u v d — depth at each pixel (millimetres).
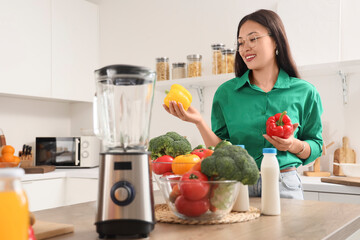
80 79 3551
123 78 821
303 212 1059
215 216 916
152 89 874
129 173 796
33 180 2760
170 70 3346
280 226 889
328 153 2633
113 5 3695
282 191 1525
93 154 3281
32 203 2744
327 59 2598
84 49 3604
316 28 2648
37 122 3561
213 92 3066
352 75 2557
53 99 3492
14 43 2992
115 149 833
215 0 3127
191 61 2938
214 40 3125
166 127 3316
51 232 809
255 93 1673
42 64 3205
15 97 3334
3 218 494
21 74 3039
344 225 902
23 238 515
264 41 1593
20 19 3039
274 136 1367
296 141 1503
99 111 896
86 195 2904
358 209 1101
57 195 2936
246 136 1663
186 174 928
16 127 3387
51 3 3287
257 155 1648
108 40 3719
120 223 784
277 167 1026
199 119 1394
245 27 1621
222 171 888
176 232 835
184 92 1328
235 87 1707
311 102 1665
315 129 1680
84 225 922
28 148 3203
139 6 3541
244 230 850
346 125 2568
